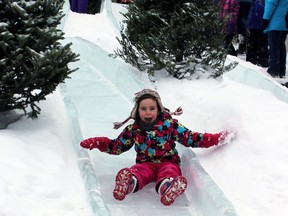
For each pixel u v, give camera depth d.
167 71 6.11
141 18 6.33
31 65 4.09
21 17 4.03
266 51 8.92
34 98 4.27
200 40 6.04
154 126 3.81
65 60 4.25
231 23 8.99
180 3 6.21
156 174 3.72
